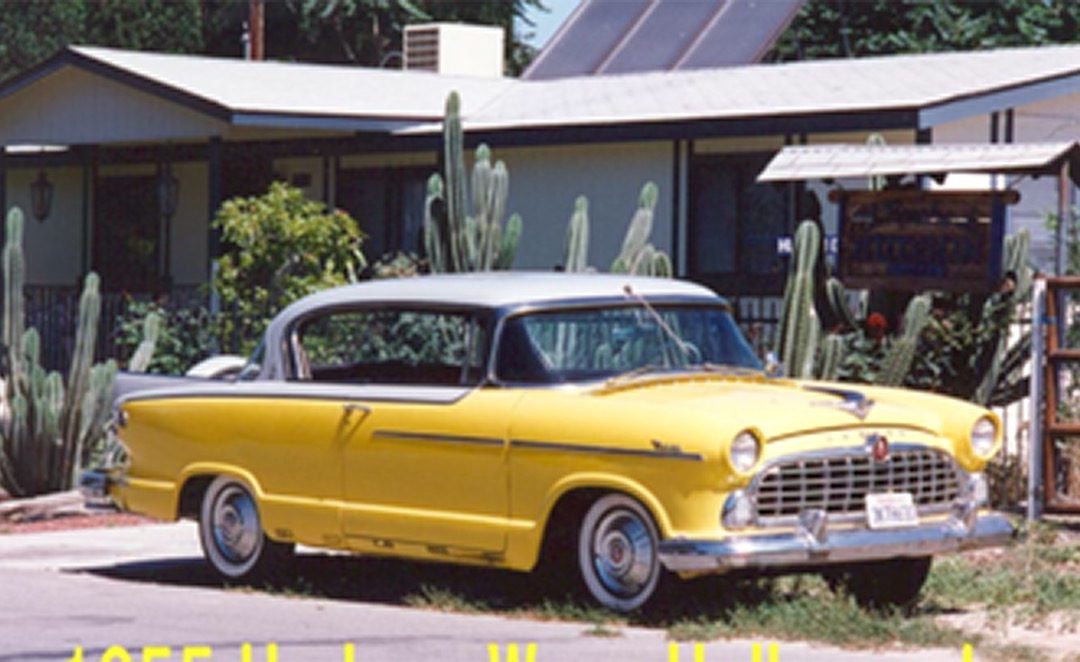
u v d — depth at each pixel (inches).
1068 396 562.9
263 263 813.2
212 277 920.9
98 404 663.8
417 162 1007.0
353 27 1898.4
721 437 371.2
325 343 454.0
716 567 370.6
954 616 416.8
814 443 382.9
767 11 1107.3
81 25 1923.0
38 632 386.0
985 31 1301.7
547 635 378.6
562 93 1004.6
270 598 438.9
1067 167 573.6
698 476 373.1
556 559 410.9
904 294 609.0
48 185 1193.4
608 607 392.5
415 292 432.8
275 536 442.3
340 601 436.5
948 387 590.2
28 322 1035.3
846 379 589.3
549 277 436.1
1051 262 757.3
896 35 1312.7
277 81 1016.2
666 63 1087.6
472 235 663.8
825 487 383.6
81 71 1042.7
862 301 645.9
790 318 562.6
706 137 852.0
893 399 423.2
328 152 995.3
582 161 939.3
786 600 415.8
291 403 438.6
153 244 1143.0
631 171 921.5
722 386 414.9
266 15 1947.6
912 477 399.2
